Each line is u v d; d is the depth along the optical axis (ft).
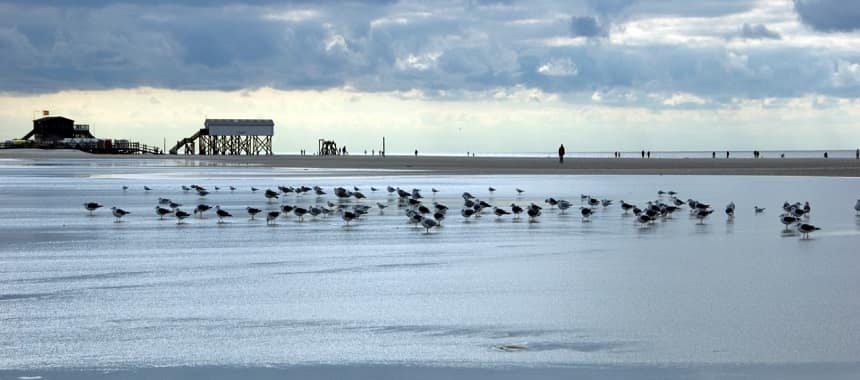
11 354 48.98
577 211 146.20
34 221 128.57
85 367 46.47
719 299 63.98
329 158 616.39
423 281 73.00
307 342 51.72
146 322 57.06
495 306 61.93
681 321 56.75
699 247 95.71
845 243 98.73
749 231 112.88
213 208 151.33
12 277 75.36
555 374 45.16
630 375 44.96
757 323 55.98
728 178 269.03
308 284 71.67
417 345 50.96
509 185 231.09
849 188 209.15
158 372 45.60
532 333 53.72
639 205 158.61
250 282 72.74
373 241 102.94
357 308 61.41
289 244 100.12
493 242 101.55
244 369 46.14
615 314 59.00
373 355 48.83
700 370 45.75
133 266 82.17
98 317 58.54
